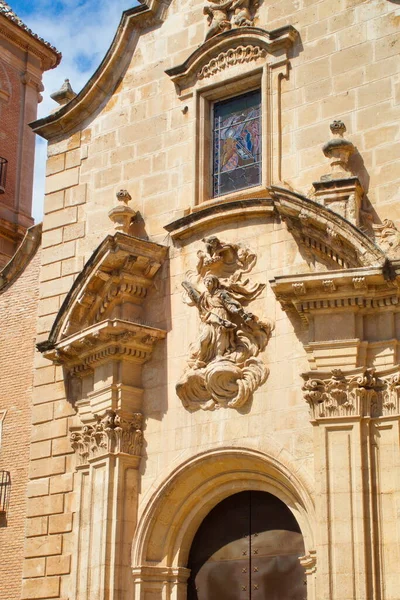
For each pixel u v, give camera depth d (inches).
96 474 900.6
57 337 948.0
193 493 874.8
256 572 847.1
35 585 919.7
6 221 1341.0
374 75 854.5
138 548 869.8
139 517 876.6
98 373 920.9
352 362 787.4
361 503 756.6
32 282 1058.1
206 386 863.1
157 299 924.0
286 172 878.4
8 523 984.9
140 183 968.3
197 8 979.3
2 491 999.6
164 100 975.6
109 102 1016.2
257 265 868.6
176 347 898.7
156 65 992.2
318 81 881.5
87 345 918.4
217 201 904.9
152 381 907.4
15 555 968.3
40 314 1004.6
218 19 949.2
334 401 782.5
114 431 893.2
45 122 1049.5
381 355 784.3
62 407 958.4
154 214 949.2
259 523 858.1
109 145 1003.9
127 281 917.8
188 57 956.0
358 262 790.5
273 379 835.4
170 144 958.4
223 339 860.0
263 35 912.9
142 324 922.7
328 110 869.8
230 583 858.1
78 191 1014.4
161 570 871.7
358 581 741.9
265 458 820.6
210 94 946.1
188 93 956.6
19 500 986.7
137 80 1000.9
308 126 877.2
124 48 1016.9
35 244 1066.7
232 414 848.9
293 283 792.9
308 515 791.7
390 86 844.6
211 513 885.8
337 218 792.9
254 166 911.0
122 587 863.7
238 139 928.9
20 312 1055.6
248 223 882.8
